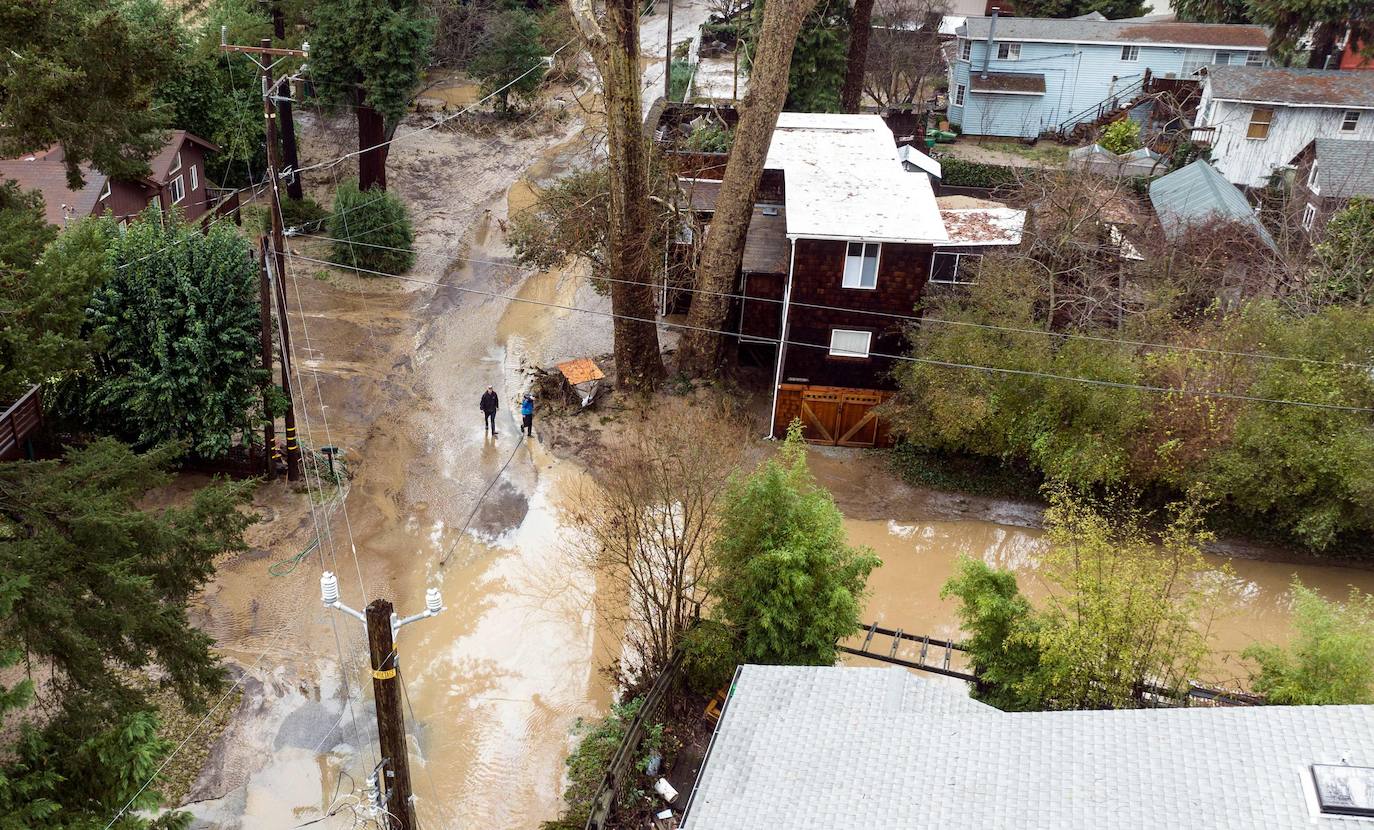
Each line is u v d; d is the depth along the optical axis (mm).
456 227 42594
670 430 28703
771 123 28938
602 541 23109
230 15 40938
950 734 13258
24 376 15664
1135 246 31750
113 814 13859
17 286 15969
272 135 24391
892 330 29031
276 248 25094
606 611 23844
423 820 18297
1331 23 48469
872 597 24547
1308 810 11109
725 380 33125
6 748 14977
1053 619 18609
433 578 24438
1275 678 17703
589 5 28438
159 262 25375
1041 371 26500
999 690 19281
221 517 17688
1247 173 45594
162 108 19766
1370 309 25969
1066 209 30469
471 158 48344
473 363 33656
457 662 22125
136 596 16000
